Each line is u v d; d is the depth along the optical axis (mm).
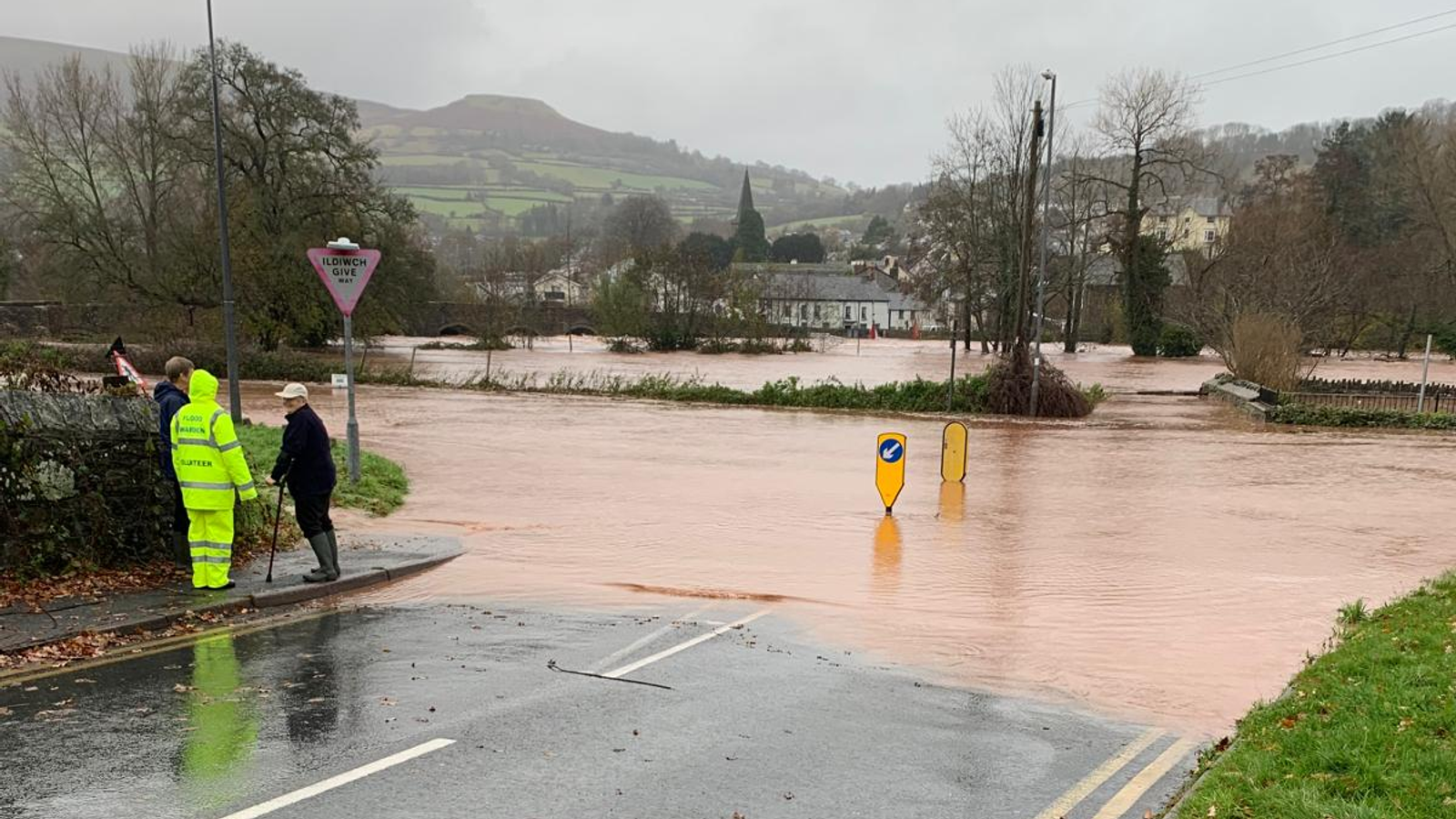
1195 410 33781
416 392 35219
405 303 56500
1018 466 20203
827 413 30656
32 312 56594
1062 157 64688
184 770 5219
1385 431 28094
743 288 70375
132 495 9336
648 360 59281
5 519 8461
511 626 8375
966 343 71312
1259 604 9766
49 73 47844
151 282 47312
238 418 20922
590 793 5078
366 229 53000
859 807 5020
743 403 33188
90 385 9516
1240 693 7125
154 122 48906
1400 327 70500
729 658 7621
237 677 6777
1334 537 13398
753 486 16922
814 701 6672
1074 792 5309
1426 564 11742
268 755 5438
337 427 24594
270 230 50062
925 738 6043
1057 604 9648
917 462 20281
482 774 5277
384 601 9172
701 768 5445
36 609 7922
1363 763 5008
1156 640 8492
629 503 15055
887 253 162375
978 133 66375
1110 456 21984
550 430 24812
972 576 10789
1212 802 4707
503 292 81500
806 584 10273
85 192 47625
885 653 7922
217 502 8695
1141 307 68438
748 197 174250
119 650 7316
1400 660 6918
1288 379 36781
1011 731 6238
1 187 46312
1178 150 65438
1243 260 60469
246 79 49312
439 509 14289
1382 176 85125
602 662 7391
